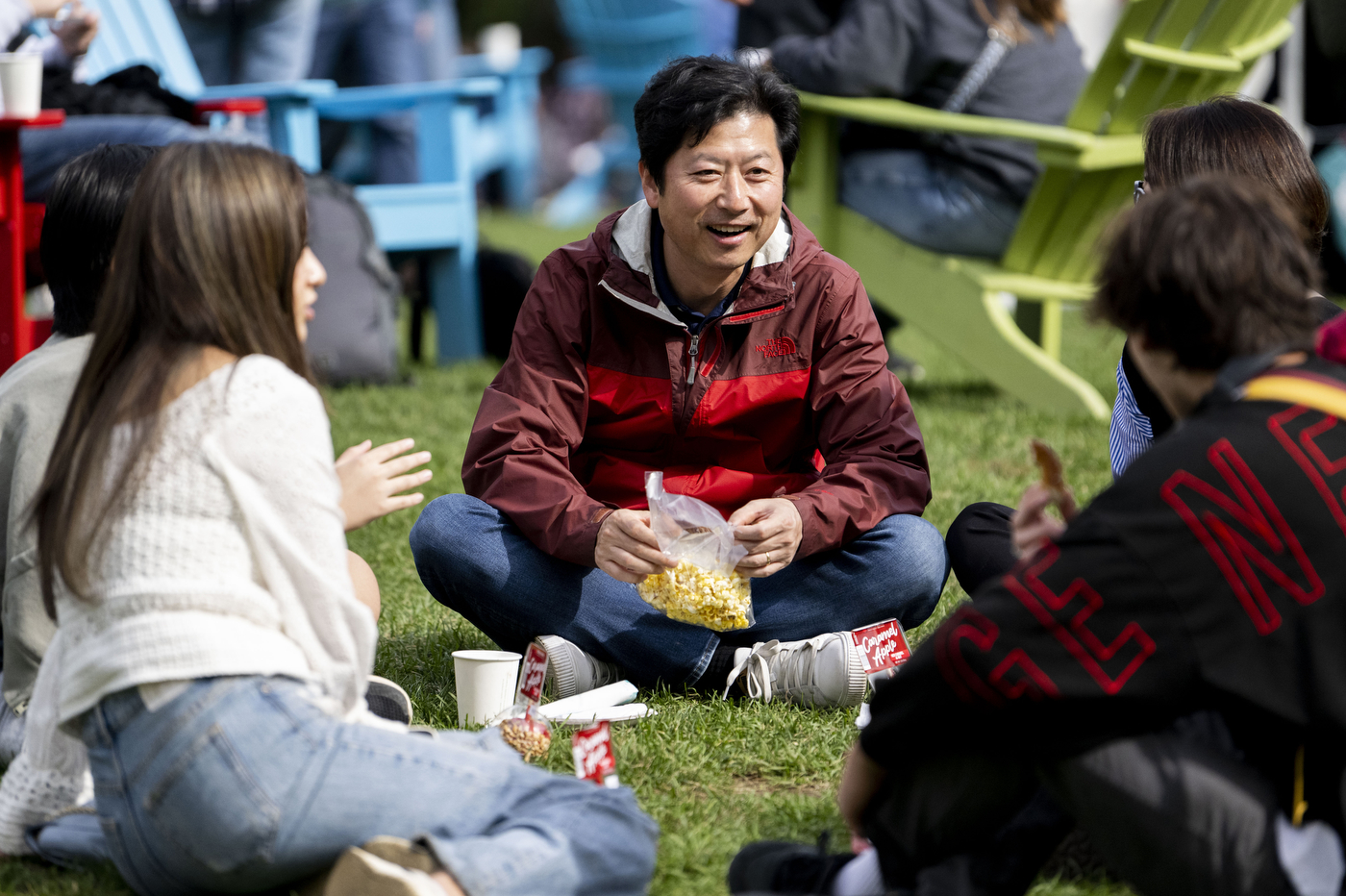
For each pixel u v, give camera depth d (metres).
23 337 9.27
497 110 31.08
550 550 5.97
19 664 4.96
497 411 6.25
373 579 5.70
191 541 3.83
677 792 5.11
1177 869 3.53
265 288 4.02
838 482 6.13
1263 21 11.90
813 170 13.14
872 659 5.97
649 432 6.39
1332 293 17.81
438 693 6.18
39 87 9.16
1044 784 3.76
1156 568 3.45
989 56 12.27
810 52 12.48
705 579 5.61
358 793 3.82
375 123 20.03
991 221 12.62
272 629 3.90
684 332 6.21
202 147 4.04
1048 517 4.02
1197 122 5.29
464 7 43.22
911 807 3.83
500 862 3.71
